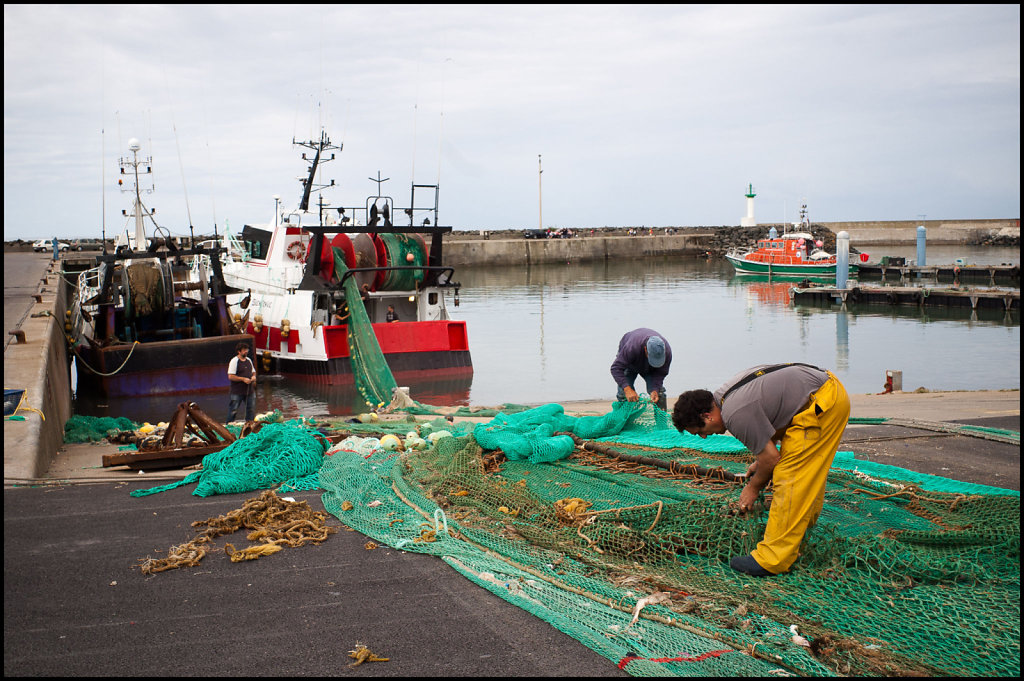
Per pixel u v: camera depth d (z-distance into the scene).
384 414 13.20
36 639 4.19
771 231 62.09
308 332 20.28
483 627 4.32
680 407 5.16
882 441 8.70
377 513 6.43
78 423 12.09
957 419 10.30
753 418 4.84
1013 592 4.54
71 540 5.85
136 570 5.21
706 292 48.44
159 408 17.59
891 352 25.78
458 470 7.28
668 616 4.33
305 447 8.15
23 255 47.88
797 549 4.89
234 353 19.55
